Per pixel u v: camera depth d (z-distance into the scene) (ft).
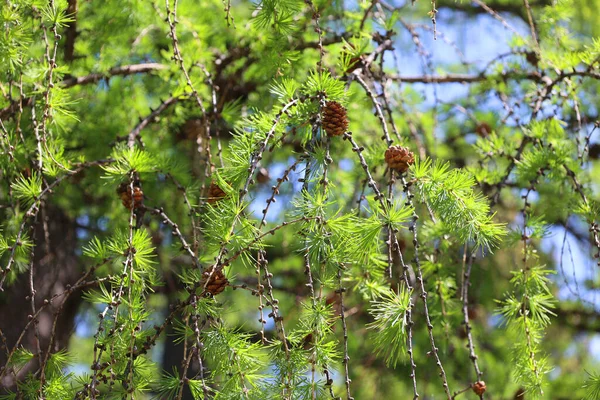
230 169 6.57
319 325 6.40
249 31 7.80
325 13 7.72
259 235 6.45
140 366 6.52
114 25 7.76
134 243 6.57
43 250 8.30
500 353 8.46
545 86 7.73
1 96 7.18
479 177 7.44
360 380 8.63
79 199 8.21
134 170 6.82
